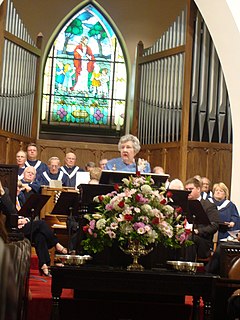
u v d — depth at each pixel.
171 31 16.61
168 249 7.85
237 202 13.64
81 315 8.26
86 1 19.00
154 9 19.08
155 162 16.47
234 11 13.45
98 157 18.45
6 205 9.53
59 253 11.70
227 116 15.79
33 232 10.47
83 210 7.86
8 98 16.75
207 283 7.29
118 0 19.11
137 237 7.43
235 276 7.93
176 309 8.28
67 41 19.03
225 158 15.62
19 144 17.23
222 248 8.45
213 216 11.11
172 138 16.11
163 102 16.42
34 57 17.64
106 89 19.00
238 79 13.75
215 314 7.94
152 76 16.89
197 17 15.95
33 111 17.77
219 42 13.96
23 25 17.16
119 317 8.24
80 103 18.88
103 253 7.76
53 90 18.83
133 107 17.27
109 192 7.86
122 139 8.62
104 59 19.09
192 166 15.60
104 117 18.89
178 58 16.23
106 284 7.21
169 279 7.25
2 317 2.52
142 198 7.46
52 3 18.95
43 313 8.34
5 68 16.56
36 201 9.64
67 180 14.29
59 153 18.33
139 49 17.58
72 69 18.95
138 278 7.22
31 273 11.15
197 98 15.82
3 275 2.52
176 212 7.77
